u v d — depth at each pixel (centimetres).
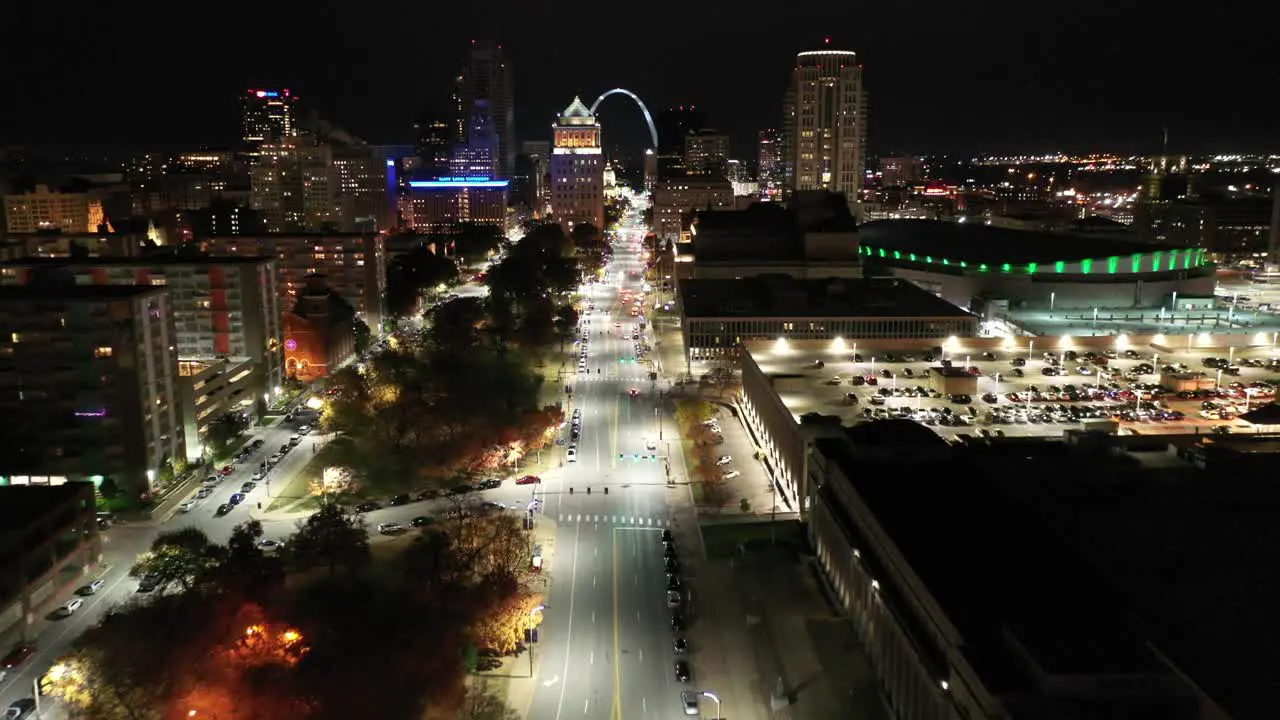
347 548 17100
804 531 19588
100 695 12862
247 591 15438
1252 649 11169
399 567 17738
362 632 14225
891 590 13838
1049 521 15188
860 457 17688
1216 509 15812
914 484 16350
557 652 15275
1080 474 17538
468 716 13375
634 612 16512
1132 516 15525
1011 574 12825
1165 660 10544
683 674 14450
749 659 15000
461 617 15012
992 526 14488
